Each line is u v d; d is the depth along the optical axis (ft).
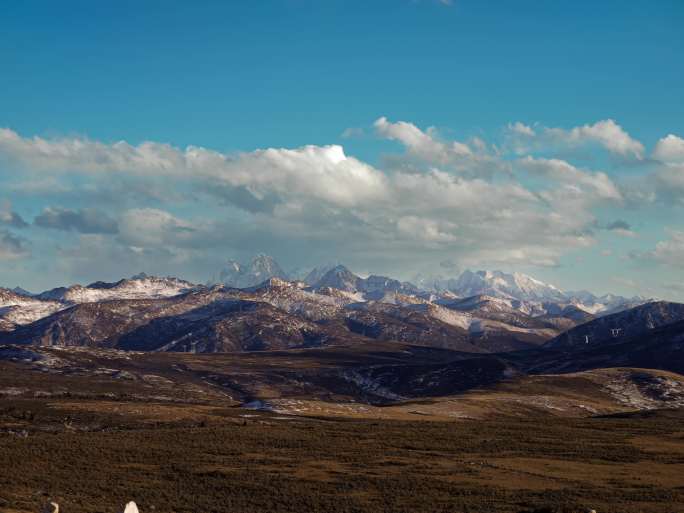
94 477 331.16
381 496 305.73
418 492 314.35
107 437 446.60
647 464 395.14
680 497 306.76
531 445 454.40
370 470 363.35
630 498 304.91
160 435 459.73
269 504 289.94
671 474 364.58
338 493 311.88
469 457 409.08
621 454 424.87
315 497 302.45
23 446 396.37
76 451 390.42
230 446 428.15
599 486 330.34
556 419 638.94
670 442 478.18
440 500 298.76
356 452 419.95
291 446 435.53
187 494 304.30
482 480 341.41
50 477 324.39
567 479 346.33
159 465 367.86
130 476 338.13
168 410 631.15
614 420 616.80
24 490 293.84
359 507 285.84
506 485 330.54
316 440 458.91
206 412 644.69
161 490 309.83
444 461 393.29
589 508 274.98
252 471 356.38
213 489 316.40
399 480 337.93
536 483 336.29
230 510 277.23
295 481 334.24
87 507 261.85
